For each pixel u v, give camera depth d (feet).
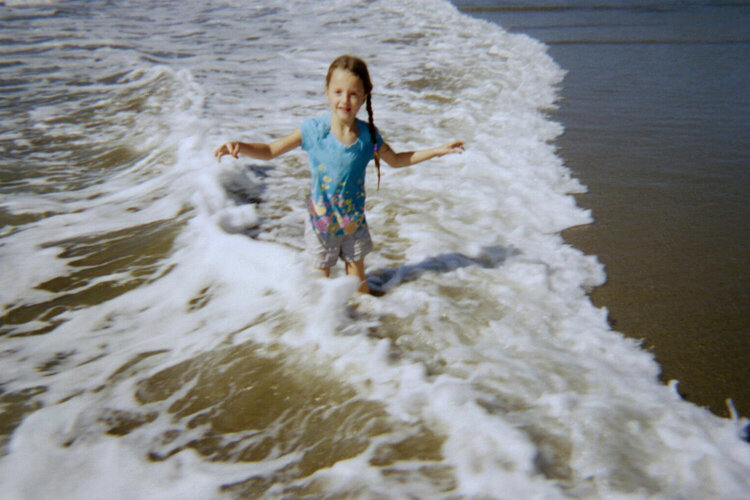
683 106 27.14
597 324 11.10
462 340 10.36
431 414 8.47
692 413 8.77
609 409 8.59
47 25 47.16
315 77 32.96
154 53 38.04
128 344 10.78
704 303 11.92
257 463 7.94
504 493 7.16
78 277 13.15
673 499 7.08
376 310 11.21
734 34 46.26
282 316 10.96
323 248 11.55
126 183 18.81
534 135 23.16
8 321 11.57
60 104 27.12
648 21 54.80
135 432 8.55
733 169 19.30
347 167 10.81
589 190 17.90
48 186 18.67
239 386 9.39
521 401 8.73
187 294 12.30
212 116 24.39
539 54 40.11
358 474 7.56
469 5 69.36
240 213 15.70
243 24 51.37
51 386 9.59
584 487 7.26
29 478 7.70
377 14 57.77
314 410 8.81
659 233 15.05
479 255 13.83
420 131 23.59
